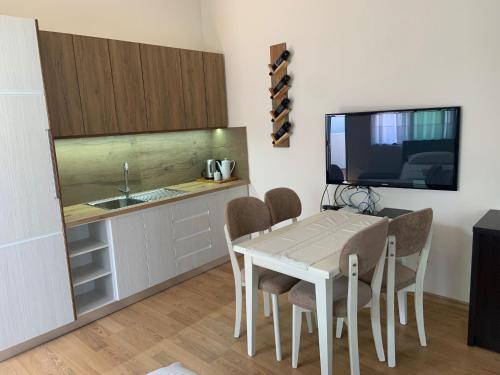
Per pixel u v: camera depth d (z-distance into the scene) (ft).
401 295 8.66
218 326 9.28
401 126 9.55
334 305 6.65
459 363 7.42
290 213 9.98
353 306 6.41
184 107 12.35
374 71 10.00
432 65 9.06
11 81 7.81
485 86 8.43
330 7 10.51
